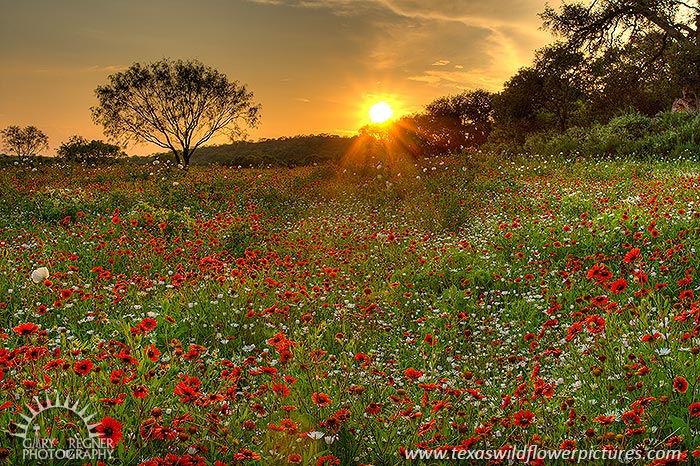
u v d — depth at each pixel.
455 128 56.34
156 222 10.77
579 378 4.09
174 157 37.84
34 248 8.80
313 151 78.69
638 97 35.16
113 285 6.59
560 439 3.09
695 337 3.77
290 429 2.79
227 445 2.96
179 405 3.22
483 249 8.43
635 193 11.48
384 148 47.31
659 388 3.40
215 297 6.31
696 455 2.52
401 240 10.02
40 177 19.19
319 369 4.05
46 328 5.51
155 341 4.95
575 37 34.50
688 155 18.14
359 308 6.41
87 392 3.23
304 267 8.14
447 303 6.83
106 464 2.70
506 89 39.66
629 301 5.19
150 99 36.78
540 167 17.61
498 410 3.53
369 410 2.99
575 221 8.90
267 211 13.84
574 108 37.91
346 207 14.84
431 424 2.91
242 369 4.23
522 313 6.28
